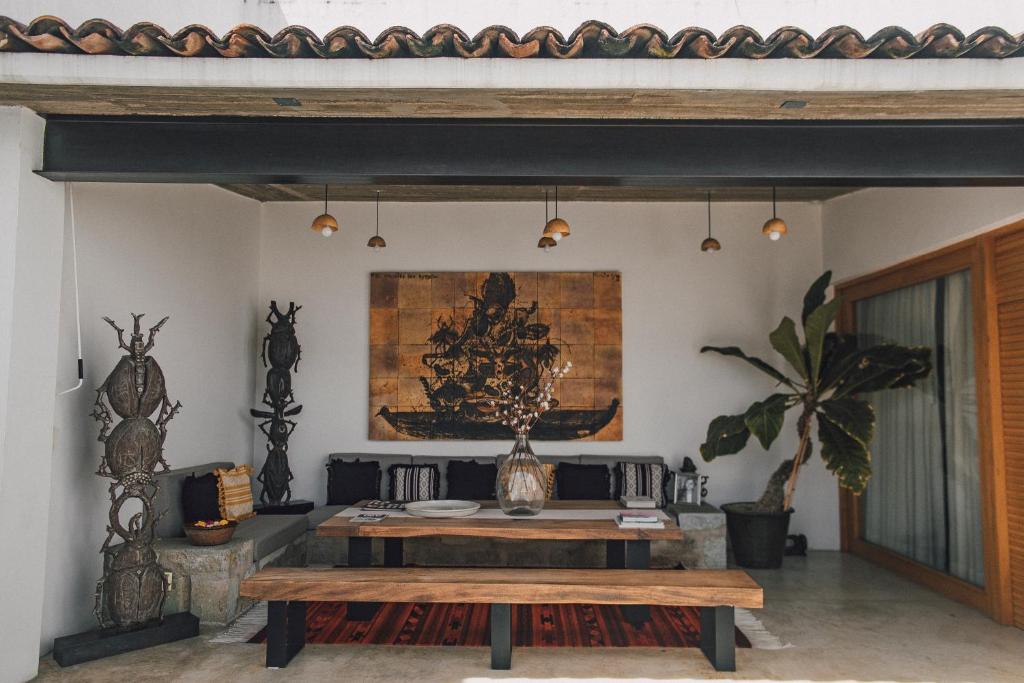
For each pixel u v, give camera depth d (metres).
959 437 5.01
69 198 4.18
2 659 3.34
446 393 6.62
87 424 4.30
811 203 6.75
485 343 6.64
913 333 5.58
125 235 4.76
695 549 5.60
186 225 5.54
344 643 4.09
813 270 6.73
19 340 3.42
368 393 6.66
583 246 6.74
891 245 5.54
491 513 4.68
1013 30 4.28
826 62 2.94
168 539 4.79
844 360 5.60
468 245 6.74
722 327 6.68
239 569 4.55
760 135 3.41
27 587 3.51
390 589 3.62
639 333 6.68
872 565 5.99
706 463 6.60
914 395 5.59
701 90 3.00
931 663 3.81
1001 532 4.51
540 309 6.66
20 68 2.98
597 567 5.69
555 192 6.37
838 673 3.66
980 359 4.69
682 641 4.13
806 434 5.91
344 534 4.20
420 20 4.38
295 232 6.79
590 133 3.41
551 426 6.59
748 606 3.55
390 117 3.40
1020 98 3.09
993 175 3.36
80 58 2.98
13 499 3.40
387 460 6.39
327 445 6.64
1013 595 4.44
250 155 3.44
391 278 6.70
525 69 2.95
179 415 5.41
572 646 4.04
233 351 6.27
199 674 3.63
